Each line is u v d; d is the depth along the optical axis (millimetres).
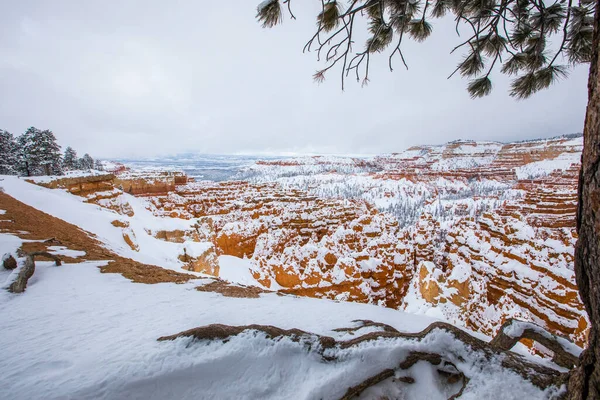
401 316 6871
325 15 4387
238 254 43594
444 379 2871
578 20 4332
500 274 25547
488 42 4836
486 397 2434
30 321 4551
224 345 3088
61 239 12586
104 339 3682
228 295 7684
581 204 2092
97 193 34969
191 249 23484
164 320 4668
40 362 2994
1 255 8305
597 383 1959
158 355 2857
